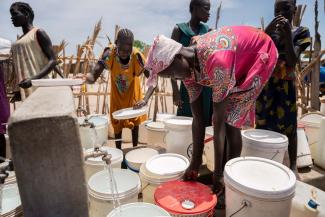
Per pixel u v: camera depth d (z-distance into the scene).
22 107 0.98
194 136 2.24
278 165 1.92
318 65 4.23
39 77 2.90
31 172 0.91
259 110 2.91
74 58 5.37
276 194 1.56
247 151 2.41
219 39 1.79
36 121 0.86
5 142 3.06
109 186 2.11
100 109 7.34
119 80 3.18
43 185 0.94
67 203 0.97
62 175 0.94
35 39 2.94
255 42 1.94
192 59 1.83
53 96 1.18
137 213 1.67
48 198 0.95
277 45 2.66
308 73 4.56
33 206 0.95
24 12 3.00
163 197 1.86
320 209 1.82
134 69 3.19
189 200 1.83
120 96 3.26
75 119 0.89
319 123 3.38
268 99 2.82
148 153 2.80
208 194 1.90
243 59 1.90
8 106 3.04
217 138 1.90
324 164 3.23
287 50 2.51
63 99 1.11
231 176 1.73
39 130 0.87
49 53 3.01
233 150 2.21
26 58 2.94
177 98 3.24
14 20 3.01
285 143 2.31
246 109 1.99
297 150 3.15
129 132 4.25
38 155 0.90
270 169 1.88
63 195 0.96
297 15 4.26
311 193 2.03
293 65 2.62
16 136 0.87
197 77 1.94
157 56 1.74
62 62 5.30
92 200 1.92
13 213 1.55
